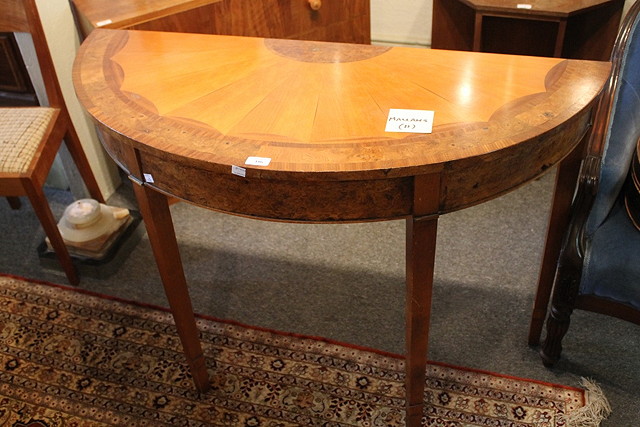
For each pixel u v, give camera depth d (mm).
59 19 2082
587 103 1189
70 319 1938
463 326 1845
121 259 2141
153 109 1271
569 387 1636
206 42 1590
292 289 2012
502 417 1580
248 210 1161
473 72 1350
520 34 2686
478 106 1207
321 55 1483
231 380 1726
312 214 1134
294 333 1852
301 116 1218
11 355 1830
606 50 2531
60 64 2123
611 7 2416
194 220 2320
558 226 1518
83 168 2154
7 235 2303
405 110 1210
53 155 1941
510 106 1199
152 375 1755
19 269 2146
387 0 3258
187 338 1562
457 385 1667
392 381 1693
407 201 1110
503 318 1862
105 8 2025
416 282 1222
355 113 1215
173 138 1164
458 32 2775
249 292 2010
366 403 1642
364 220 1137
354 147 1103
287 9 2332
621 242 1401
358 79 1354
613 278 1387
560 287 1477
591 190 1374
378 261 2098
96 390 1718
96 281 2086
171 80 1393
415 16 3262
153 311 1957
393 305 1934
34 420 1644
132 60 1500
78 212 2076
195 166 1120
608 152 1443
